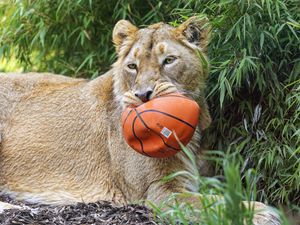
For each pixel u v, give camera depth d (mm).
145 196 6527
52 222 5742
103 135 6840
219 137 7379
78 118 6988
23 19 8711
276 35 6805
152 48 6262
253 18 6895
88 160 6879
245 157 7152
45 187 6898
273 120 6980
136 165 6531
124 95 6066
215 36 7086
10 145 7039
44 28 8477
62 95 7172
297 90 6789
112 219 5859
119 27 6703
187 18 7023
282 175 6836
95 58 8695
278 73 7254
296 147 6816
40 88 7293
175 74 6238
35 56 9328
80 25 8625
